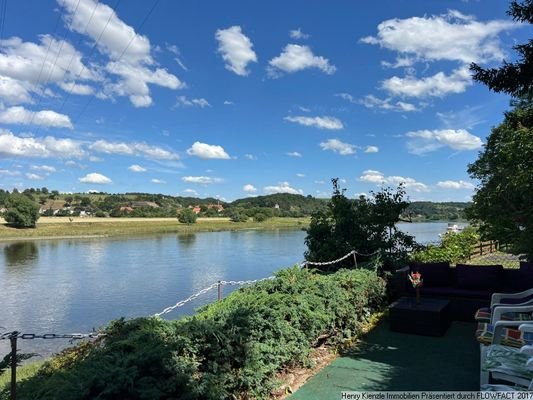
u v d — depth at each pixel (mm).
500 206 5680
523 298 5246
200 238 57250
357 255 8523
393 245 8617
